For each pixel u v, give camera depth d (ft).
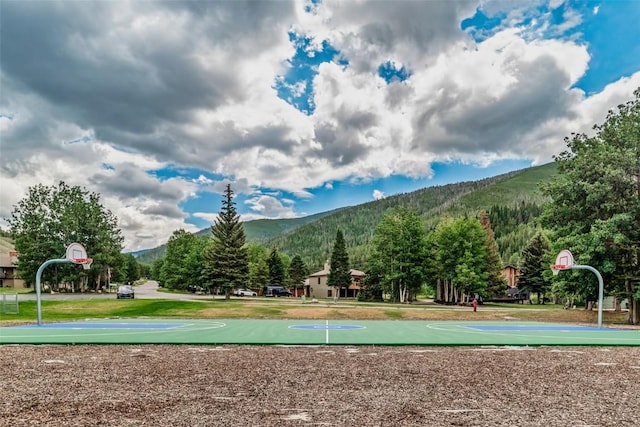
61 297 144.77
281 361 34.76
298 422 18.26
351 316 94.48
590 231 88.33
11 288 248.11
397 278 185.06
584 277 92.32
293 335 54.19
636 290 85.20
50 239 185.88
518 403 21.79
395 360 35.65
